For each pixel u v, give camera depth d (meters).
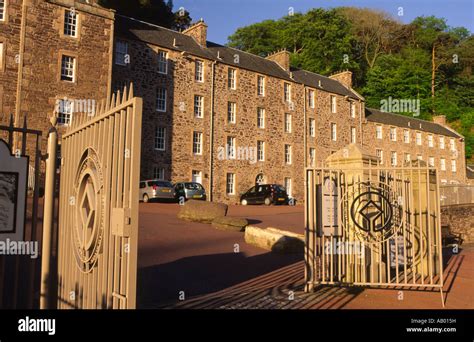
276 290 6.23
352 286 6.61
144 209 16.80
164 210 17.03
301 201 31.77
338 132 35.38
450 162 45.62
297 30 49.09
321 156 33.69
